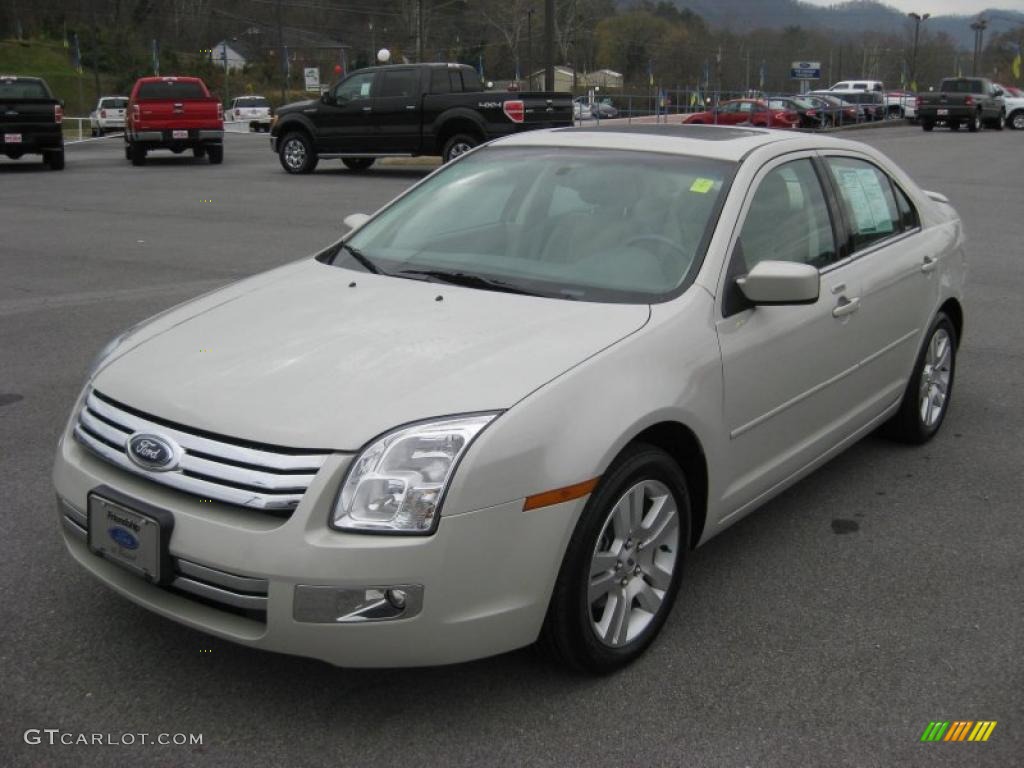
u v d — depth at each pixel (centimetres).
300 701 322
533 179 442
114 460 314
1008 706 328
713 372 361
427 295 376
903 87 8944
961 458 551
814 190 457
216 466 295
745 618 380
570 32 9731
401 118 2014
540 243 407
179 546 295
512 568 300
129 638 355
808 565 425
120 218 1408
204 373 325
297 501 286
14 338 755
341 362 322
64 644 351
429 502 287
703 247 385
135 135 2322
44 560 411
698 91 6275
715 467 371
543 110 1988
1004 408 634
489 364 317
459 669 341
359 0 10188
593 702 325
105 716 313
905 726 317
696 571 419
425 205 458
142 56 8394
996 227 1376
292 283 405
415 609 288
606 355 329
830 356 439
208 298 404
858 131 4291
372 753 299
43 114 2138
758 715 321
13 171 2192
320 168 2359
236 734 306
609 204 414
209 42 9888
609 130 480
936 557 434
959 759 302
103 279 977
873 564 427
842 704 328
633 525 338
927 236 546
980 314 880
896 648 362
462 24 9769
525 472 297
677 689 334
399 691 328
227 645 352
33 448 536
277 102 7912
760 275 371
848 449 564
